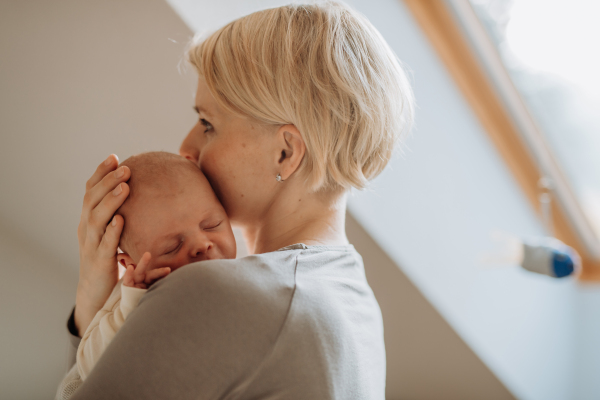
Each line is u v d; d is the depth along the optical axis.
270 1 1.46
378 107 0.81
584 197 2.66
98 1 1.16
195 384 0.60
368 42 0.83
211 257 0.84
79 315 0.90
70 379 0.79
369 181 0.89
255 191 0.86
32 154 1.31
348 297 0.75
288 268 0.69
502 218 2.34
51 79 1.23
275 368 0.62
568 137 2.42
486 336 2.23
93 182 0.88
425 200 1.94
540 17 2.01
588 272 2.86
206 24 1.28
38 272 1.42
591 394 2.76
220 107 0.84
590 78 2.23
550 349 2.65
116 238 0.82
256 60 0.78
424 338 2.15
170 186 0.82
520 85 2.21
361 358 0.72
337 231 0.86
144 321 0.61
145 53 1.26
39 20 1.13
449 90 2.11
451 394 2.35
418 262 1.91
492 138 2.33
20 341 1.42
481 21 1.99
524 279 2.50
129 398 0.59
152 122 1.40
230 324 0.61
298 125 0.78
